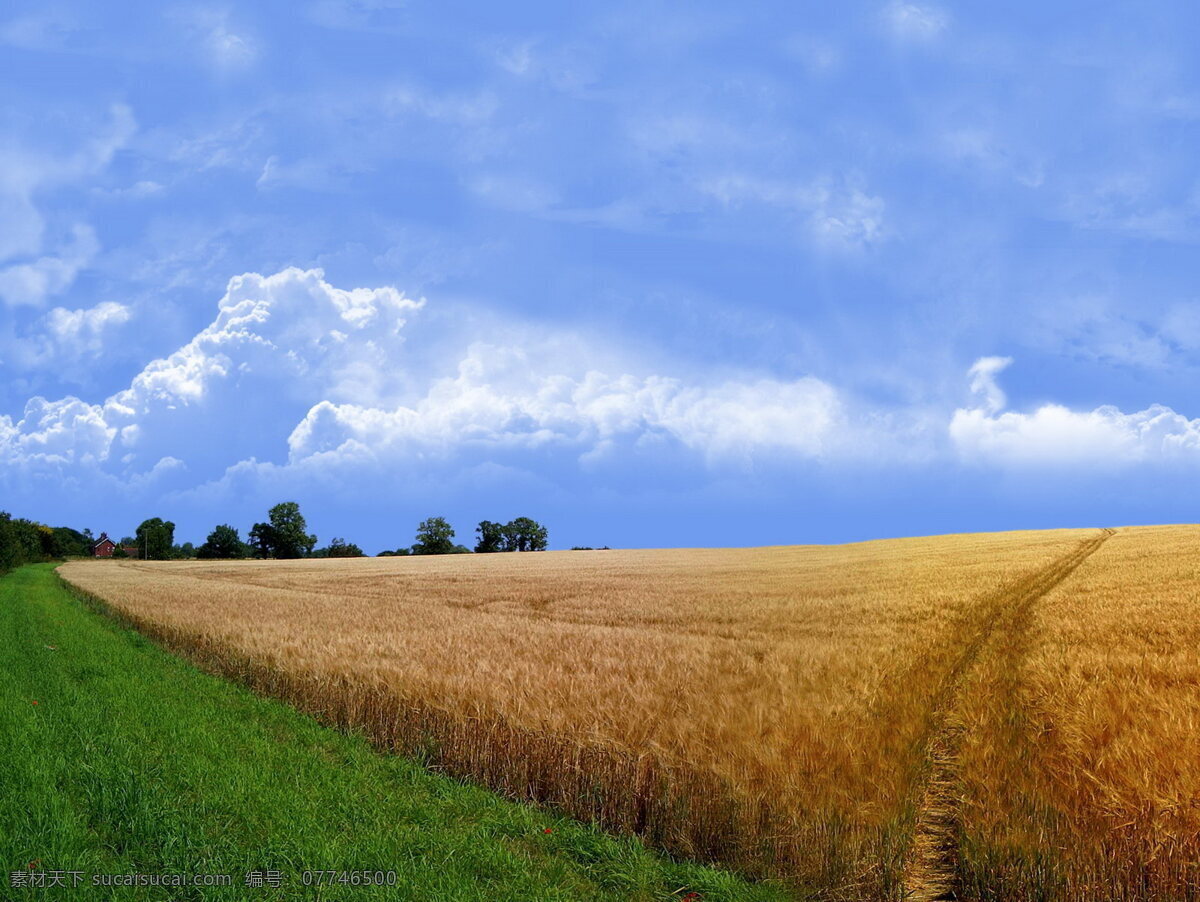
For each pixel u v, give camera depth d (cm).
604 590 2748
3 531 5972
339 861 570
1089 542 3772
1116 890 550
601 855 634
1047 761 692
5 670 1334
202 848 581
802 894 591
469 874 581
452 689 948
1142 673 925
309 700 1141
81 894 502
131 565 7244
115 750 826
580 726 778
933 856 630
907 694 948
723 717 793
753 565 4016
